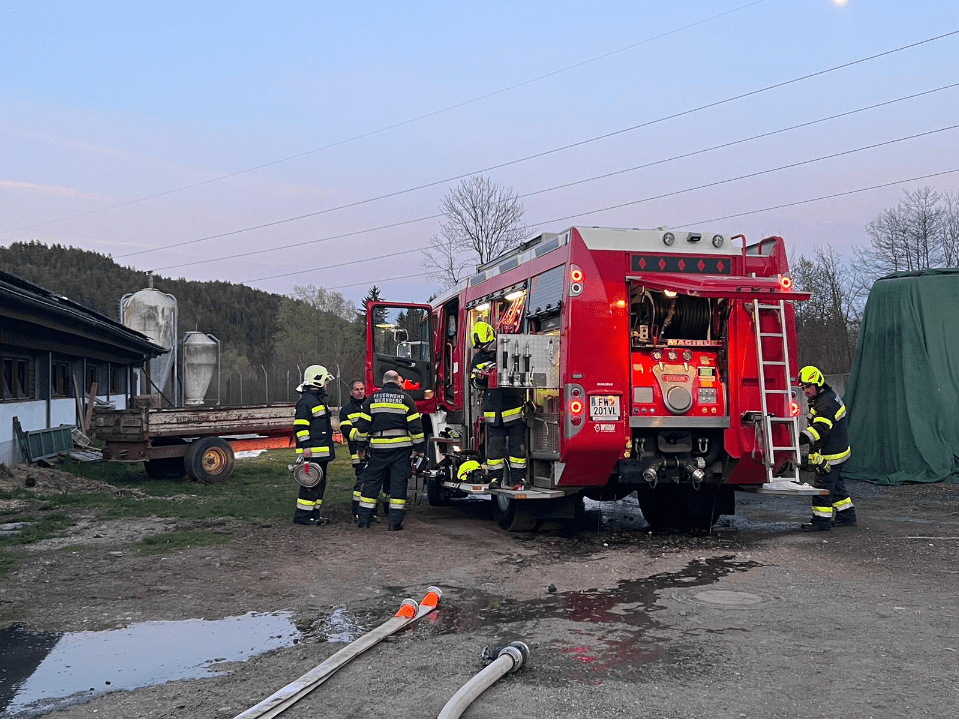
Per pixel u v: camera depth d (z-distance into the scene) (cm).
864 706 382
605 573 679
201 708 396
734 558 739
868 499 1157
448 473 1105
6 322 1420
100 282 12444
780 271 852
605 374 805
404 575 682
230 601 604
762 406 823
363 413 917
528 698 398
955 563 702
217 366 3559
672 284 789
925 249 3697
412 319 1226
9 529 900
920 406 1284
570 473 822
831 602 578
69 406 1903
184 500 1142
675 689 408
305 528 917
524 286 926
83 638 516
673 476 849
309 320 7450
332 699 402
